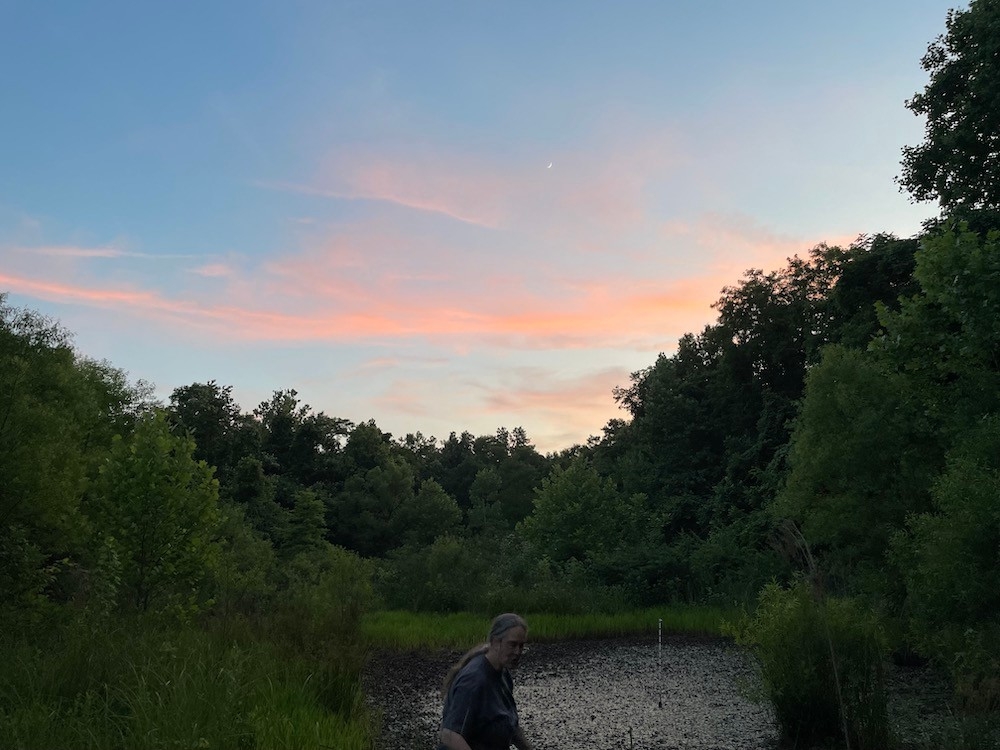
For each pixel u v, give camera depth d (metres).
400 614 23.91
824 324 33.50
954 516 10.32
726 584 27.16
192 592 15.30
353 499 88.19
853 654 9.65
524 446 117.88
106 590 11.89
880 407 16.09
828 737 9.61
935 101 24.34
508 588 26.45
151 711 6.55
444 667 15.44
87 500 14.83
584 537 36.00
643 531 37.53
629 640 20.58
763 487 34.53
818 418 16.98
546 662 17.00
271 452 94.00
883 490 15.80
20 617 10.74
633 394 59.38
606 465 60.62
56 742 6.02
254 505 65.19
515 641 4.40
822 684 9.60
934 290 13.02
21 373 13.48
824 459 16.42
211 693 7.11
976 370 12.76
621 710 12.11
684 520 45.50
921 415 15.34
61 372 15.79
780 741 9.93
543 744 10.05
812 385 17.20
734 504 40.69
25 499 12.89
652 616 23.64
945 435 14.02
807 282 43.56
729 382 47.78
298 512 61.59
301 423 97.12
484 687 4.33
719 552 28.27
